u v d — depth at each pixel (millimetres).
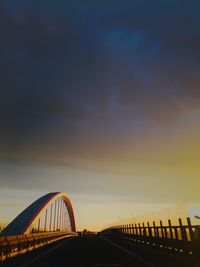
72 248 22219
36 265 12375
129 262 13258
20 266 12109
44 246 24719
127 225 41719
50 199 54594
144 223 30203
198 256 12969
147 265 12258
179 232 16422
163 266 11945
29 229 38281
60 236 44844
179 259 14094
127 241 34188
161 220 21438
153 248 21391
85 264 12656
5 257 14289
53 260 14133
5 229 37250
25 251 18500
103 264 12625
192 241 13711
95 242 31781
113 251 19250
